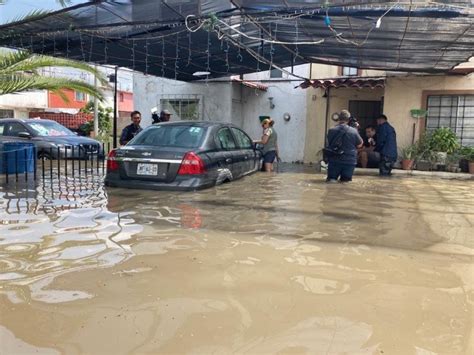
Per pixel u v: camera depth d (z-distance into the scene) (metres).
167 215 5.32
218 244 4.24
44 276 3.37
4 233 4.47
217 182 7.31
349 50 10.80
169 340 2.49
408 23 8.07
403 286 3.32
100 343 2.45
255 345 2.46
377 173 11.72
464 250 4.24
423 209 6.26
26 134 12.78
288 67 15.27
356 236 4.65
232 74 14.80
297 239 4.47
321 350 2.42
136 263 3.67
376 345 2.48
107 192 6.69
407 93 13.12
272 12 7.17
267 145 10.49
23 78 10.02
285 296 3.09
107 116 27.78
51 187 7.34
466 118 12.78
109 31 9.12
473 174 11.52
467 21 7.76
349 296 3.12
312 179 9.33
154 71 14.10
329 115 15.54
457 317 2.84
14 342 2.45
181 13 7.59
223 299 3.03
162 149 6.93
